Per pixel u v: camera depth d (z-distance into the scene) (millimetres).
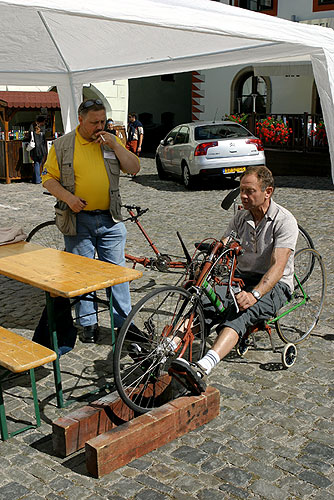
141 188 14508
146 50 6461
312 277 6188
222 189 14109
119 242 4926
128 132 18125
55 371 4047
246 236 4477
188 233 9359
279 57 5754
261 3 21172
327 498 3137
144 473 3352
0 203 12547
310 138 16281
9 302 6270
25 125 18375
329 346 5051
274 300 4270
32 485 3271
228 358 4797
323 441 3658
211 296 4172
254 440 3672
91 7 3639
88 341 5129
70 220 4738
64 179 4672
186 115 28672
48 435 3771
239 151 13773
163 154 15477
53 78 7602
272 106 21328
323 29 5242
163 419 3574
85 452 3355
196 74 22969
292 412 3998
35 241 6691
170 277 6992
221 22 4352
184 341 3998
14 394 4297
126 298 4867
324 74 5273
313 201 11859
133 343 3994
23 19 5730
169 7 4066
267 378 4477
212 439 3680
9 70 7375
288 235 4270
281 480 3287
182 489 3215
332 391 4289
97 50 6664
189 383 3785
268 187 4254
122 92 22297
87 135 4617
